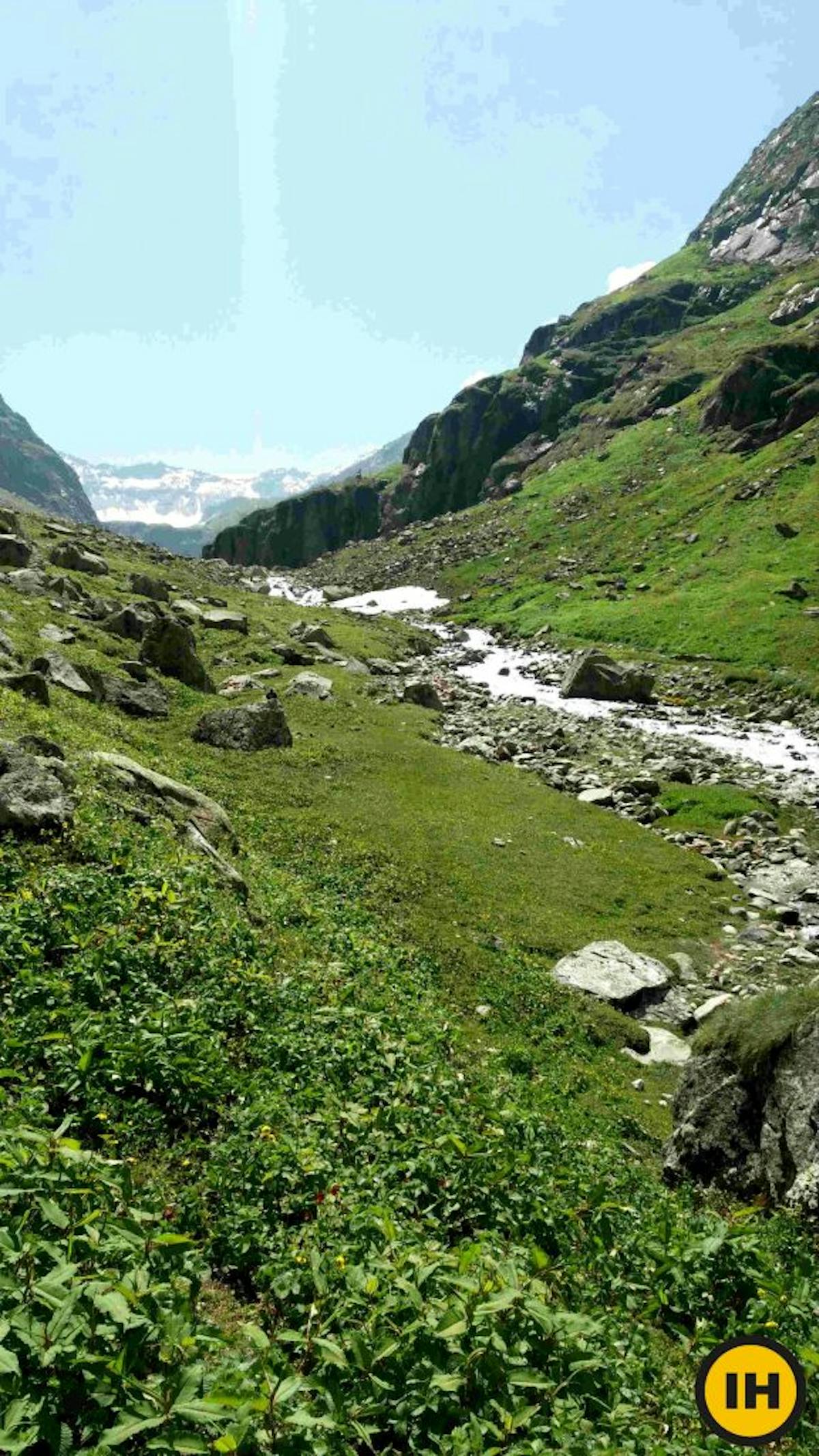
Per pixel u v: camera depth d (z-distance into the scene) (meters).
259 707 36.97
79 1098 9.89
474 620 98.88
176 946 14.05
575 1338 6.59
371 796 33.97
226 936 15.70
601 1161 13.19
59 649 38.22
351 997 16.06
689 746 49.41
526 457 173.25
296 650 57.97
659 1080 19.97
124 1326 5.35
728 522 98.38
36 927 12.73
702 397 139.12
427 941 23.12
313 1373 5.90
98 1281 5.50
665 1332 8.95
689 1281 9.21
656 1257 9.62
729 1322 8.69
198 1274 7.00
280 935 18.69
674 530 103.81
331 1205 8.72
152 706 37.59
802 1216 11.65
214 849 21.70
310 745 38.38
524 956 24.16
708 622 75.44
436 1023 17.06
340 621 83.50
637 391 159.88
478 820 33.62
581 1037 20.69
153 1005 11.94
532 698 61.75
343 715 45.03
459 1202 9.55
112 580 62.91
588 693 63.22
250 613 71.19
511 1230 9.41
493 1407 5.91
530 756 46.03
